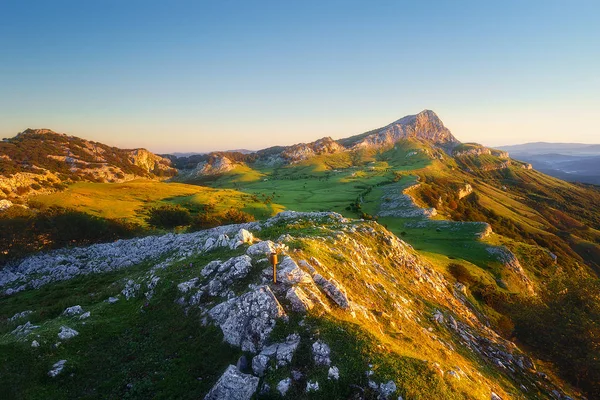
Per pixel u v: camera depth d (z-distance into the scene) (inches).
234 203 7121.1
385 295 1411.2
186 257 1595.7
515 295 2844.5
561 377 1685.5
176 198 7706.7
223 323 1001.5
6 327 1333.7
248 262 1211.9
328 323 944.3
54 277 2316.7
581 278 2084.2
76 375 869.8
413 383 787.4
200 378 866.1
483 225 4490.7
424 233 4539.9
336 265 1406.3
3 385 797.9
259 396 776.9
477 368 1219.9
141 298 1273.4
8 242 2886.3
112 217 5344.5
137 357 947.3
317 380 781.3
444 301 1915.6
